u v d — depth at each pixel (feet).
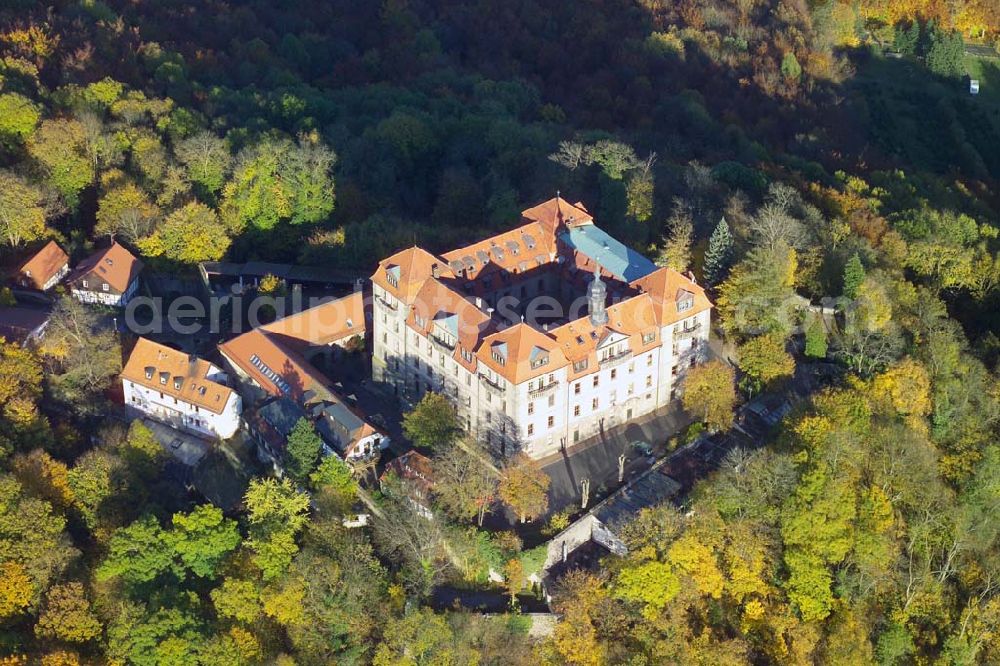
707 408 612.29
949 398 636.48
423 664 515.09
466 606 543.39
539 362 579.89
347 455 589.32
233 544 554.46
